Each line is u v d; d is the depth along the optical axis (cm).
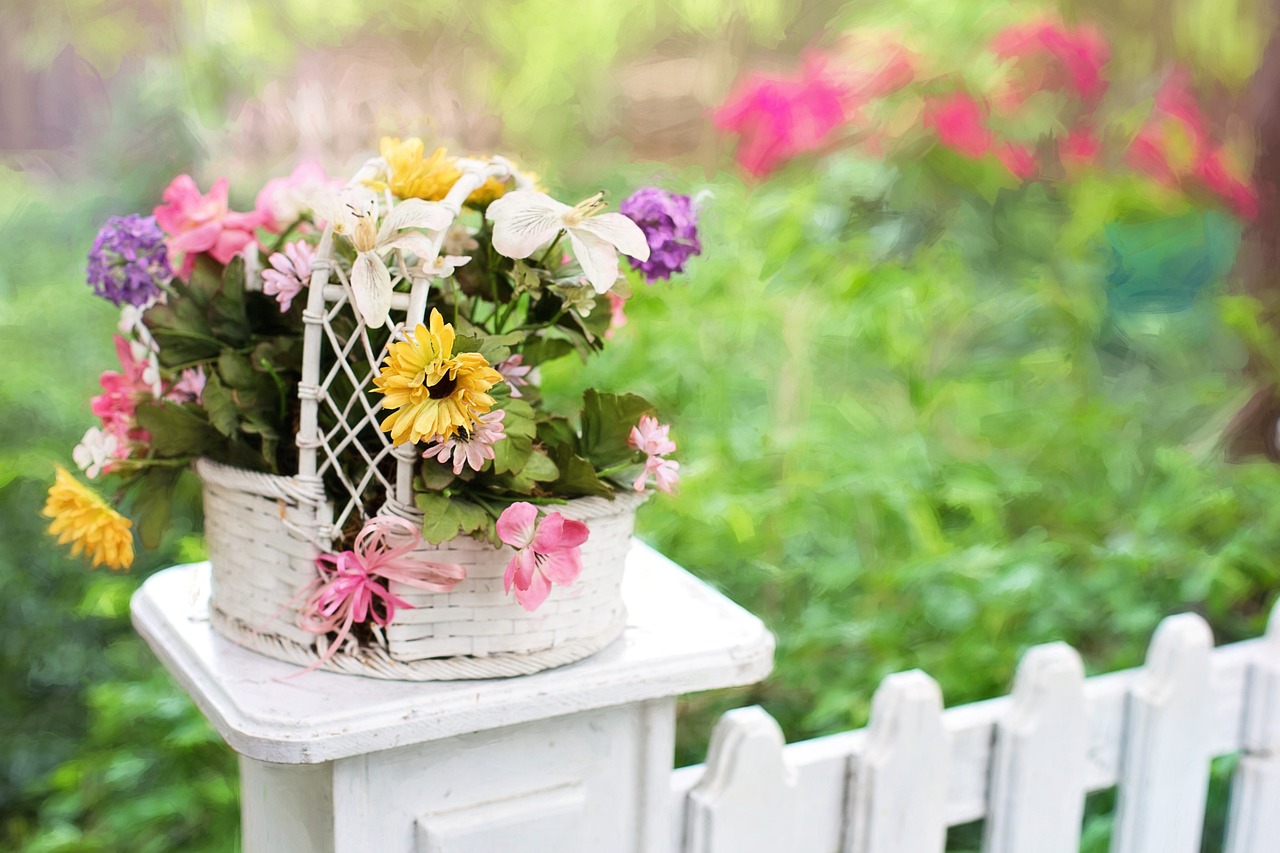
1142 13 339
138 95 395
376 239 146
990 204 266
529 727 156
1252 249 297
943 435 260
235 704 148
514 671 153
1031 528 257
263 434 154
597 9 347
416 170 153
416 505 148
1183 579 244
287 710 147
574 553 148
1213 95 336
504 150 348
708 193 161
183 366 157
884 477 225
